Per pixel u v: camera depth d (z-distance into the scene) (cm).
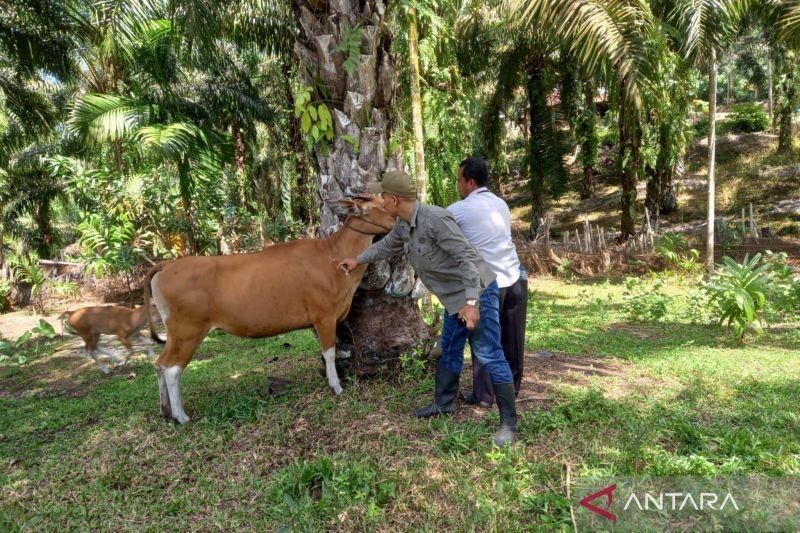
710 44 989
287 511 319
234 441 412
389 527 302
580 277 1329
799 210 1911
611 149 2833
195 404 504
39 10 1126
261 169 1819
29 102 1396
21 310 1369
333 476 337
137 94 1277
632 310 831
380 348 488
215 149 1228
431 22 703
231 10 1107
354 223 457
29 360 823
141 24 863
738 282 706
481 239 387
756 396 457
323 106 472
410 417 415
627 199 1581
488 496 315
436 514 305
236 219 1335
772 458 337
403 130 542
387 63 489
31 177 2170
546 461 346
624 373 530
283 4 1032
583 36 764
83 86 1466
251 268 452
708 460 341
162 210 1273
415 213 358
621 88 1230
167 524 321
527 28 1112
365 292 488
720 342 681
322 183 502
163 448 415
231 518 322
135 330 735
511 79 1566
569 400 432
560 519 292
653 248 1339
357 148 480
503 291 396
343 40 464
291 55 1250
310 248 462
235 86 1352
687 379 502
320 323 463
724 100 3919
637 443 357
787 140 2355
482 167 389
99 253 1305
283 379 520
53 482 379
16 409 561
